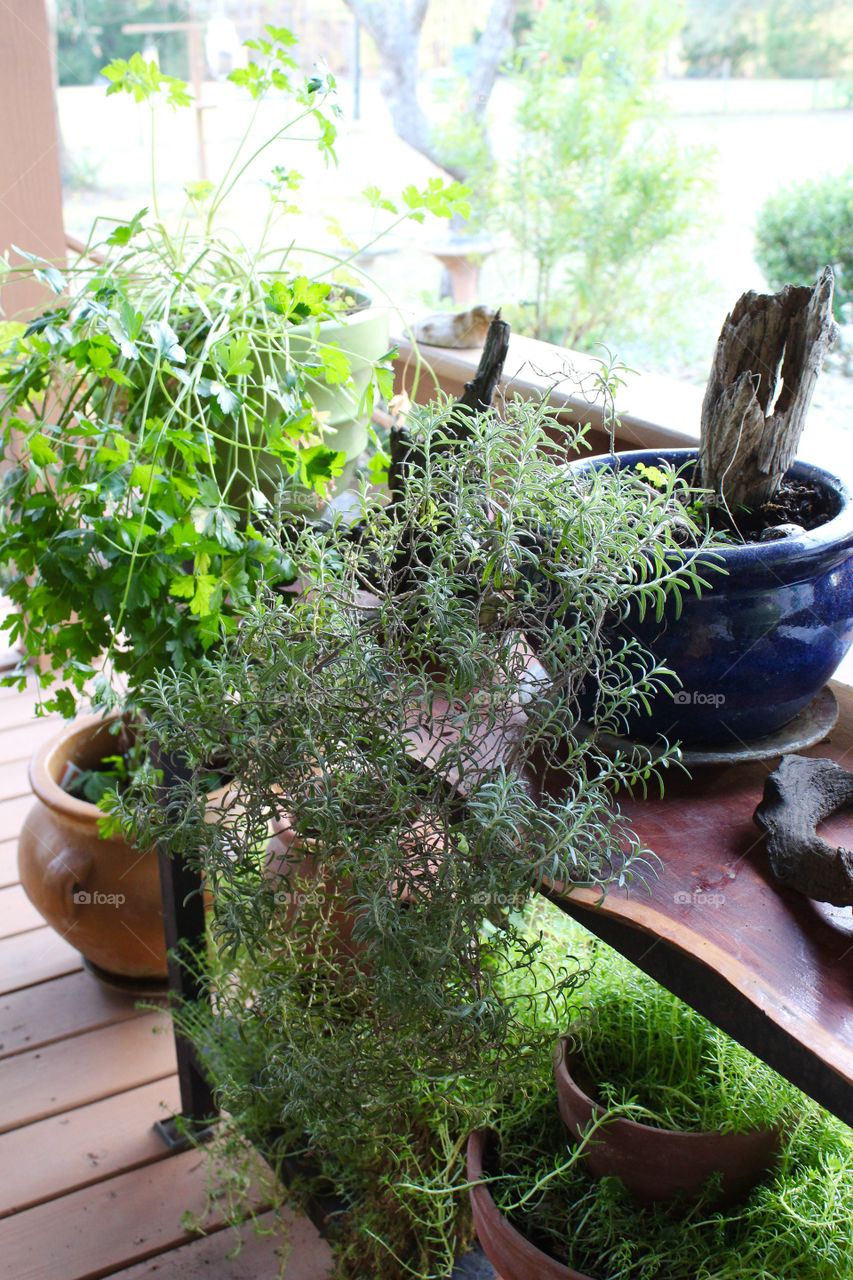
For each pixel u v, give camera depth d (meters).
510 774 0.86
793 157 5.05
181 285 1.30
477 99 5.07
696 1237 0.92
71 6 6.09
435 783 0.90
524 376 1.47
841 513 0.92
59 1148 1.53
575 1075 1.05
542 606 0.93
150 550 1.18
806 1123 0.97
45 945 1.90
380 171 5.71
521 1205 0.98
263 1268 1.38
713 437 0.98
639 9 4.70
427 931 0.86
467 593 0.97
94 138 6.93
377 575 1.00
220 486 1.33
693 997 0.78
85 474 1.25
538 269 4.94
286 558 1.17
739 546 0.86
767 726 0.95
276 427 1.23
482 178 4.77
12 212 2.13
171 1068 1.67
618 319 4.88
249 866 0.98
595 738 0.93
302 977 1.17
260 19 5.82
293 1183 1.30
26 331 1.28
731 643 0.88
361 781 0.90
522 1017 1.07
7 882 2.04
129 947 1.68
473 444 0.95
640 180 4.57
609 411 1.04
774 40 5.34
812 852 0.81
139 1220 1.43
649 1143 0.93
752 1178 0.95
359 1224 1.21
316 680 0.92
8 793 2.23
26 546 1.29
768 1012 0.71
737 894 0.83
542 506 0.93
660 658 0.89
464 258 4.85
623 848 0.88
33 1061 1.67
